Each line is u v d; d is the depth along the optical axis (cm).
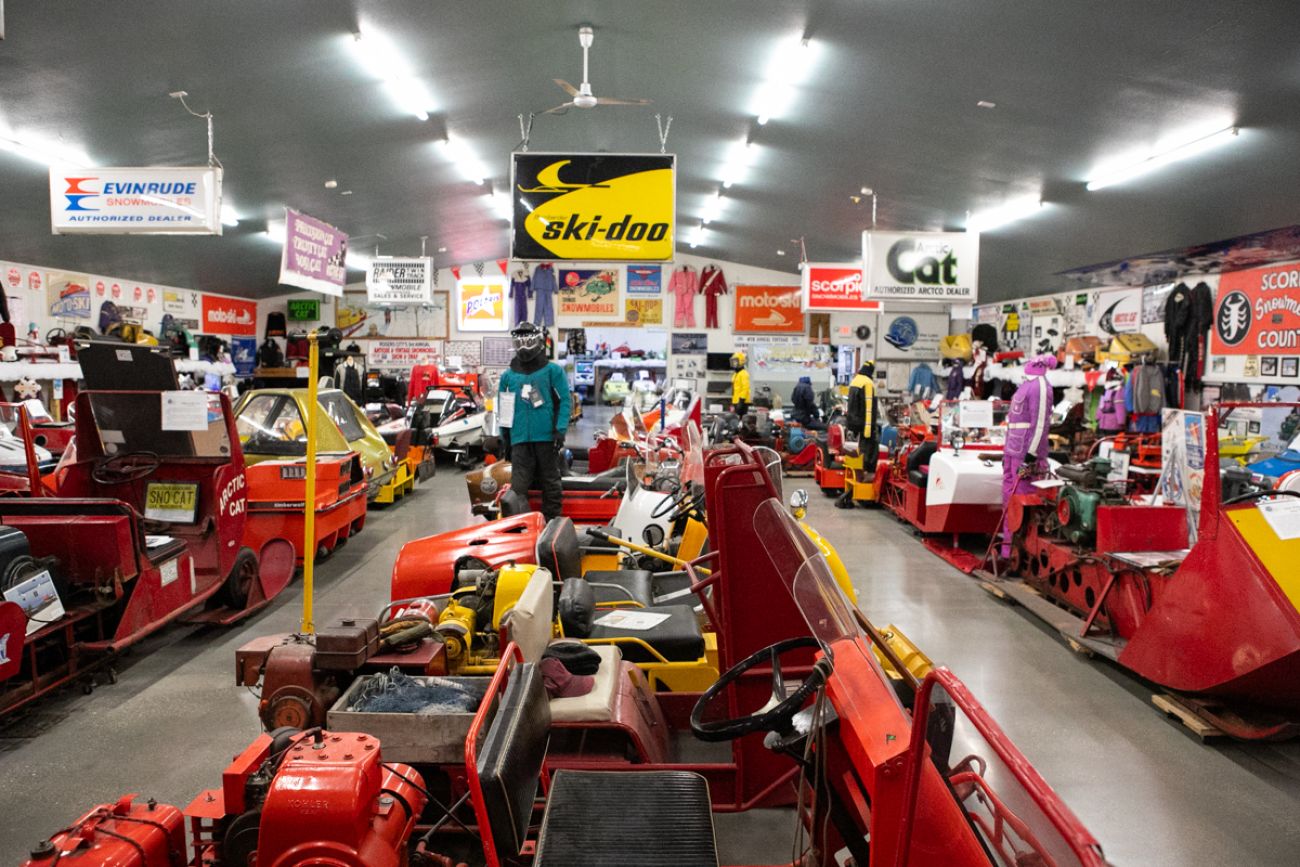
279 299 2044
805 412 1541
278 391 776
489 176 1289
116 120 749
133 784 342
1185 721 398
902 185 1050
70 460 578
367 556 743
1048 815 109
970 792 146
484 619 343
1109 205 885
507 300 2047
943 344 1587
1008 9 539
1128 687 455
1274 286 876
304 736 231
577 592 361
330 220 1379
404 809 227
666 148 1124
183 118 778
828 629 200
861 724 169
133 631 448
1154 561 473
